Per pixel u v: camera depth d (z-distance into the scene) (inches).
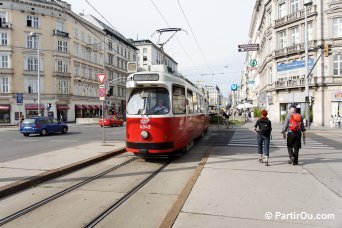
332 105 1244.5
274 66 1508.4
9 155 464.1
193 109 539.5
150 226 181.6
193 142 577.3
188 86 494.0
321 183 265.1
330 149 507.5
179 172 333.1
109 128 1275.8
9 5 1788.9
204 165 348.2
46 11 1916.8
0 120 1780.3
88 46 2241.6
